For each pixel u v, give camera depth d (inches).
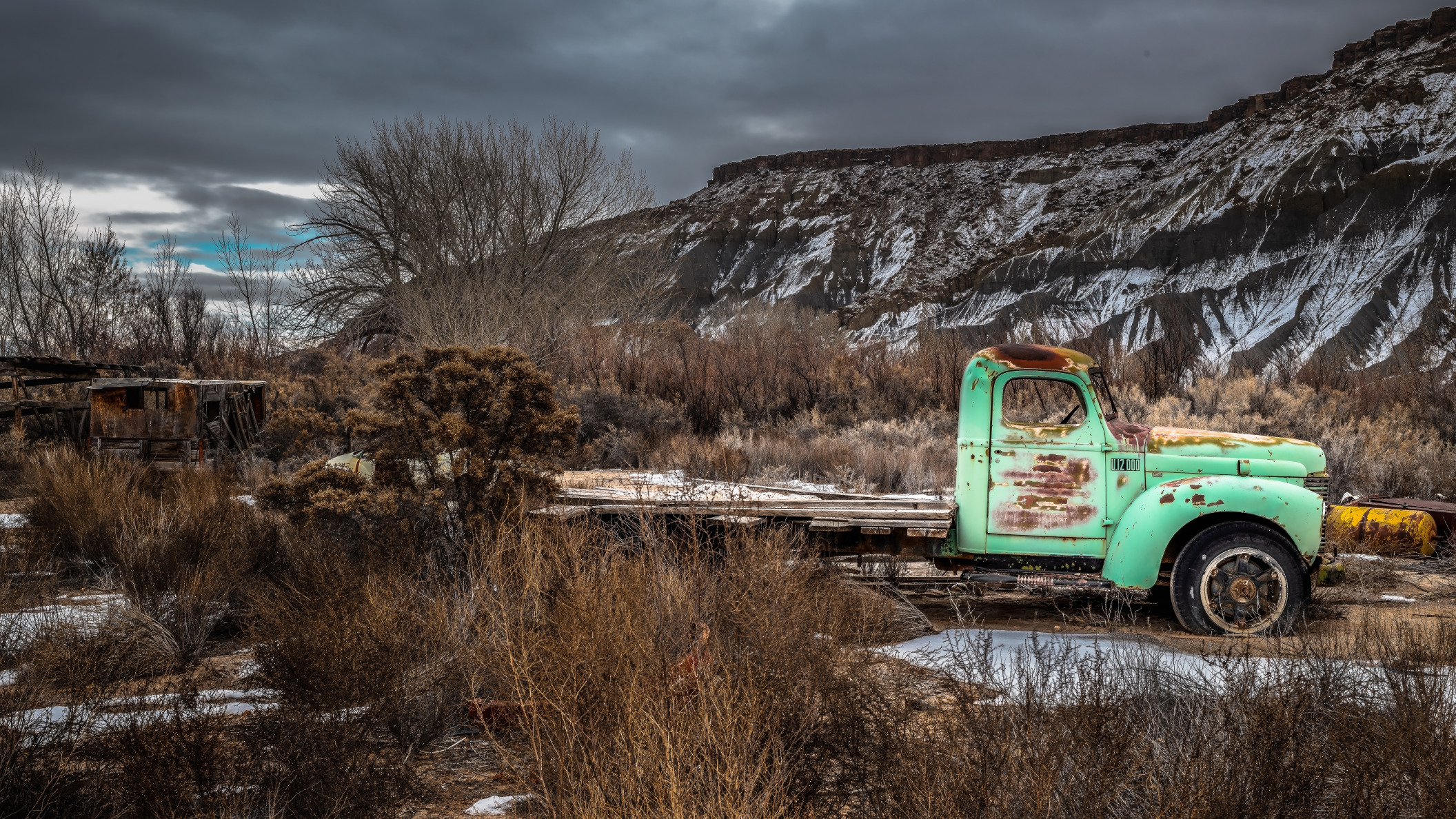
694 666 139.8
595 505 264.2
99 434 415.2
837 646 162.9
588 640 148.7
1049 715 123.1
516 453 252.2
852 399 704.4
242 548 249.1
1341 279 5017.2
